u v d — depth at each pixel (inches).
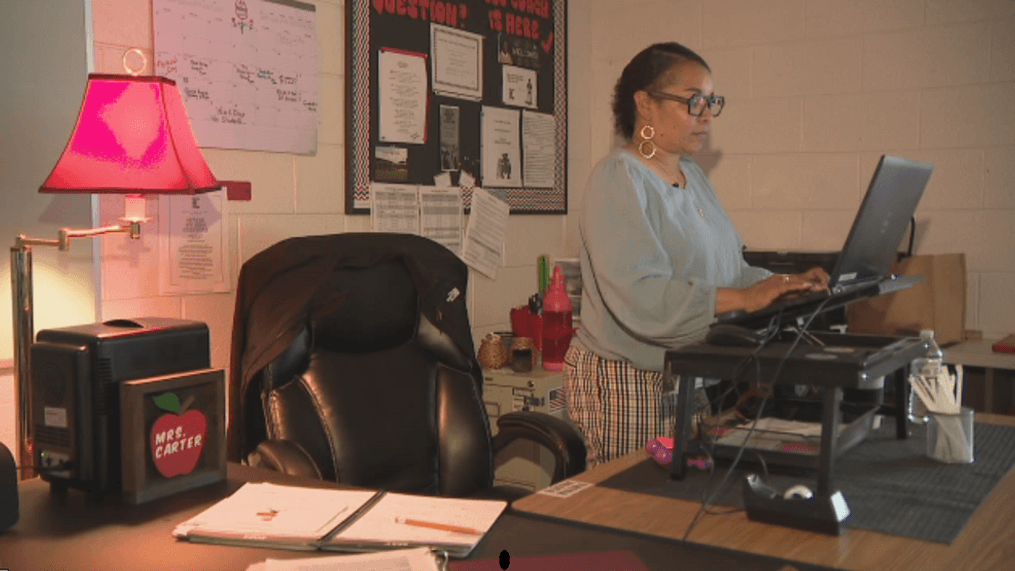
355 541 49.5
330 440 79.9
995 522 51.7
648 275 75.3
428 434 84.8
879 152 134.0
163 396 58.1
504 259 138.6
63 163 69.3
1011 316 126.2
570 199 151.7
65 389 57.1
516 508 55.3
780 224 142.4
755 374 56.6
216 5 97.0
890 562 45.7
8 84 78.4
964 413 63.7
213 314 99.5
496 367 123.7
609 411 81.3
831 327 111.1
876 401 72.5
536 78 141.9
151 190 69.7
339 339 83.7
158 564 47.0
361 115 114.3
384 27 116.9
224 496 58.8
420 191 122.8
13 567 46.4
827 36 136.9
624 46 153.8
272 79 103.7
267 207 104.6
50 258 82.0
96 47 87.0
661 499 56.7
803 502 50.6
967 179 128.3
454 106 127.7
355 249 85.5
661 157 85.5
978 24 126.0
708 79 82.9
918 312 119.8
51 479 58.6
